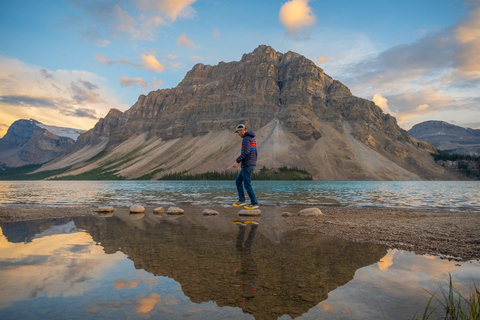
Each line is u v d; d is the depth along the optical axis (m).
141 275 4.04
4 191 41.31
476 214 13.22
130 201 20.83
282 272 4.29
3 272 4.09
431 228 8.83
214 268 4.43
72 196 28.02
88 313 2.77
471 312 2.77
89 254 5.25
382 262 5.01
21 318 2.62
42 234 7.45
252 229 8.50
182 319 2.67
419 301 3.27
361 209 15.35
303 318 2.74
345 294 3.44
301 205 17.59
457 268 4.70
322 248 6.05
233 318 2.71
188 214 12.55
